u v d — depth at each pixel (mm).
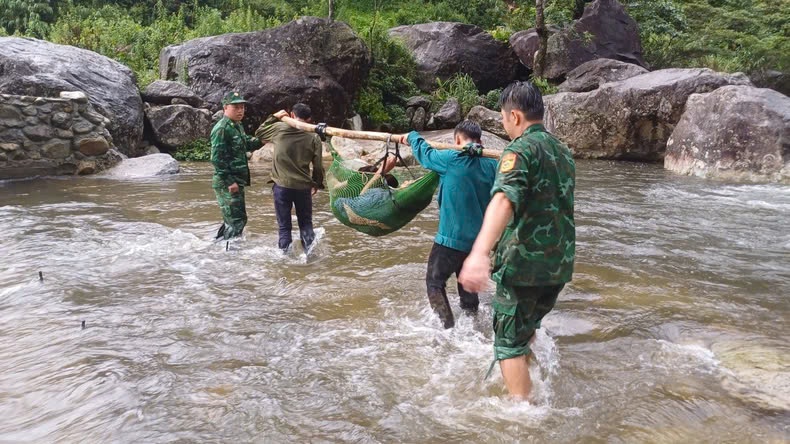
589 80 18312
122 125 12391
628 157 14508
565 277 2801
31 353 3516
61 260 5391
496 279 2861
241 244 6109
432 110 18719
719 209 8297
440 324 3916
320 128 4895
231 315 4145
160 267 5266
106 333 3797
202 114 13727
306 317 4133
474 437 2654
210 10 25266
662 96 13664
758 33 25984
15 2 22656
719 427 2758
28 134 10078
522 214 2727
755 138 11219
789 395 3047
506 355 2902
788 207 8461
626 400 3000
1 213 7336
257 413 2836
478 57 20906
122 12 24656
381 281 4926
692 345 3740
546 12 21250
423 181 4340
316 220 7438
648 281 5059
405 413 2848
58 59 12094
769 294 4762
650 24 24422
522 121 2834
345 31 16281
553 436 2668
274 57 15359
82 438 2643
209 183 10039
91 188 9312
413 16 27656
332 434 2676
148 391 3055
